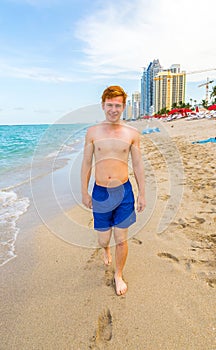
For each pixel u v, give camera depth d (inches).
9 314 68.0
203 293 72.3
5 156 356.2
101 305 70.1
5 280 82.7
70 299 72.9
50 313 67.9
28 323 64.8
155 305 68.9
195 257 89.4
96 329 62.3
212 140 366.6
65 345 58.4
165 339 58.3
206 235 103.5
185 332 59.8
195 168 208.7
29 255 98.3
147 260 89.9
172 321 63.1
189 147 324.5
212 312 65.3
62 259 94.6
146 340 58.3
